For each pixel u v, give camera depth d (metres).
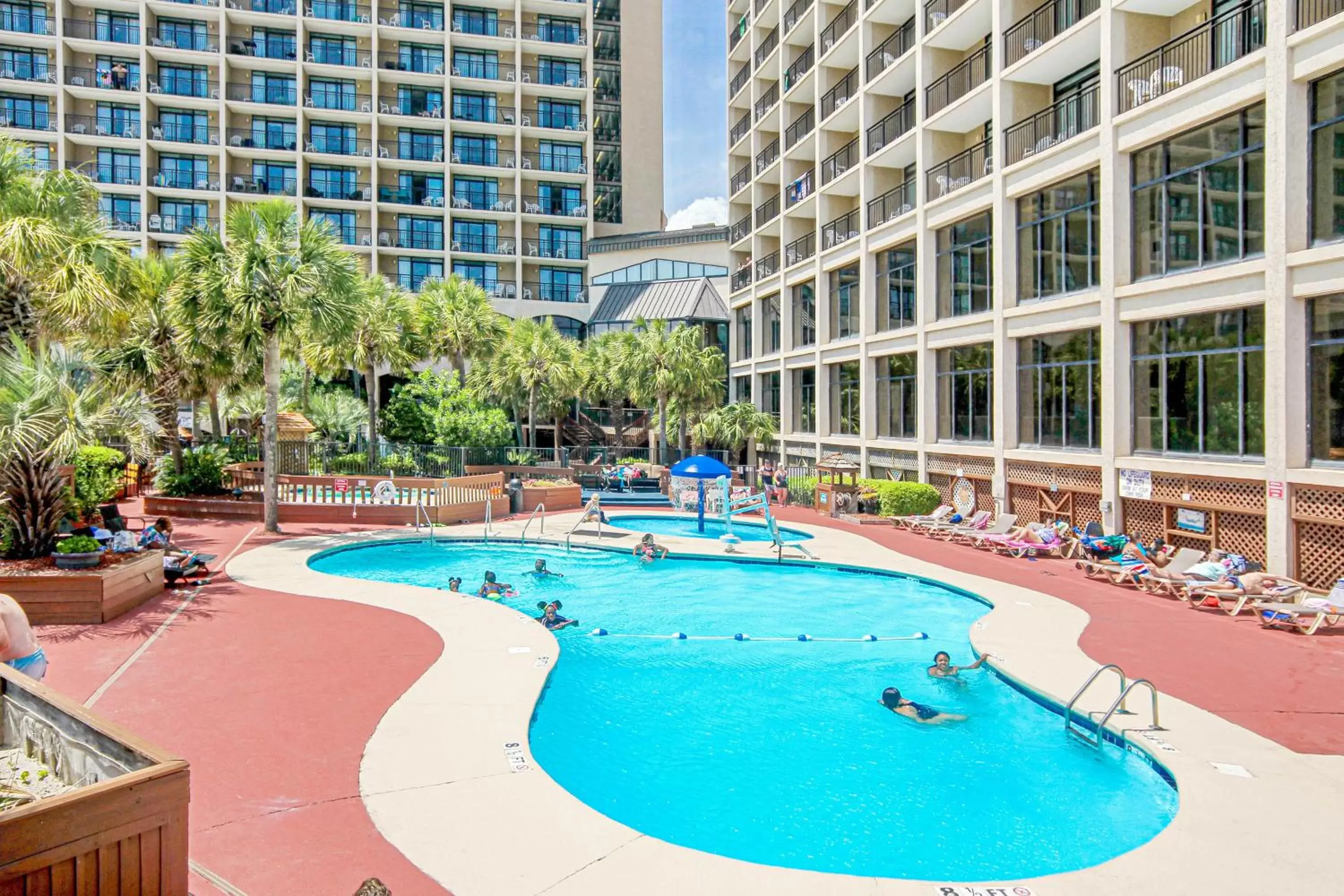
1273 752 7.44
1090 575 16.41
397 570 18.17
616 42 57.59
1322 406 13.84
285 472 25.19
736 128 45.59
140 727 7.52
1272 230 14.28
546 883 5.07
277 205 19.77
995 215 22.25
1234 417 15.48
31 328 16.89
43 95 45.75
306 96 49.00
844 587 16.50
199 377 25.22
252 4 49.06
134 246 42.22
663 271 48.94
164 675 9.04
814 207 35.97
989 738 8.67
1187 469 16.05
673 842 6.43
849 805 7.14
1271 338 14.30
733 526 24.52
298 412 32.09
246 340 20.12
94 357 15.27
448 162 50.28
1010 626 12.20
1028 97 22.50
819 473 29.58
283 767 6.69
